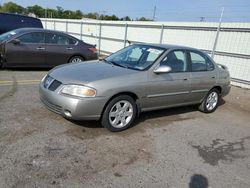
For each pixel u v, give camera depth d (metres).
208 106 6.46
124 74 4.63
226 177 3.62
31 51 8.96
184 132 5.05
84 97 4.14
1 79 7.64
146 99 4.93
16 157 3.49
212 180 3.50
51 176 3.17
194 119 5.91
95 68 4.83
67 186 3.03
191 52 5.86
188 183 3.36
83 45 10.13
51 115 5.03
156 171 3.54
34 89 6.80
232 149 4.54
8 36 8.92
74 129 4.53
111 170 3.45
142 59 5.25
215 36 11.45
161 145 4.35
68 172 3.29
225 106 7.52
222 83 6.55
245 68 10.48
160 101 5.21
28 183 3.00
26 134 4.18
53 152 3.72
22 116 4.87
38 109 5.29
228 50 11.02
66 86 4.24
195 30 12.30
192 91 5.81
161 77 5.07
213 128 5.48
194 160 3.97
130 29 16.53
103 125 4.52
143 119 5.46
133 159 3.78
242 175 3.72
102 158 3.71
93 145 4.05
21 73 8.76
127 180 3.27
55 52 9.43
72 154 3.72
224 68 6.92
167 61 5.27
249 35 10.24
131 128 4.90
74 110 4.13
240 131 5.51
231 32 10.85
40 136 4.16
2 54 8.66
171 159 3.92
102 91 4.25
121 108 4.62
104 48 19.34
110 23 18.31
